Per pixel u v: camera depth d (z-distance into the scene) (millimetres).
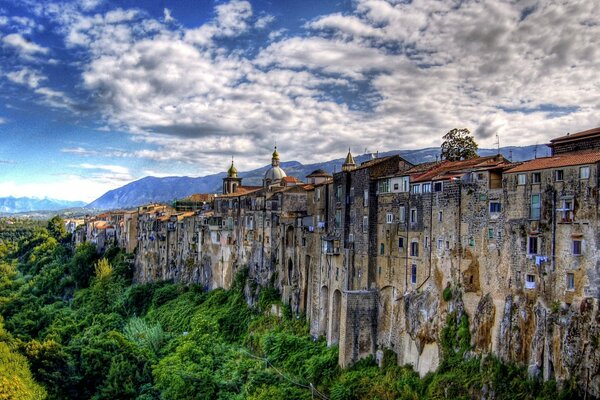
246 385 87312
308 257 103625
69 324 143500
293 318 104938
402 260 78938
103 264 186375
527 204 60438
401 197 79625
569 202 56281
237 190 165750
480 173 66500
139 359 107562
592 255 53938
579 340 53875
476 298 66375
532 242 59781
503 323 61906
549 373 56375
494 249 64125
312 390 81062
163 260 174250
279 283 113688
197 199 194875
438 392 65750
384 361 79688
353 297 83125
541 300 58344
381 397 72625
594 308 53375
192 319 127812
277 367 91375
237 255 135125
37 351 103250
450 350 68062
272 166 169750
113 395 97188
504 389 59562
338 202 94062
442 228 71750
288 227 111438
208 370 96062
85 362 104062
